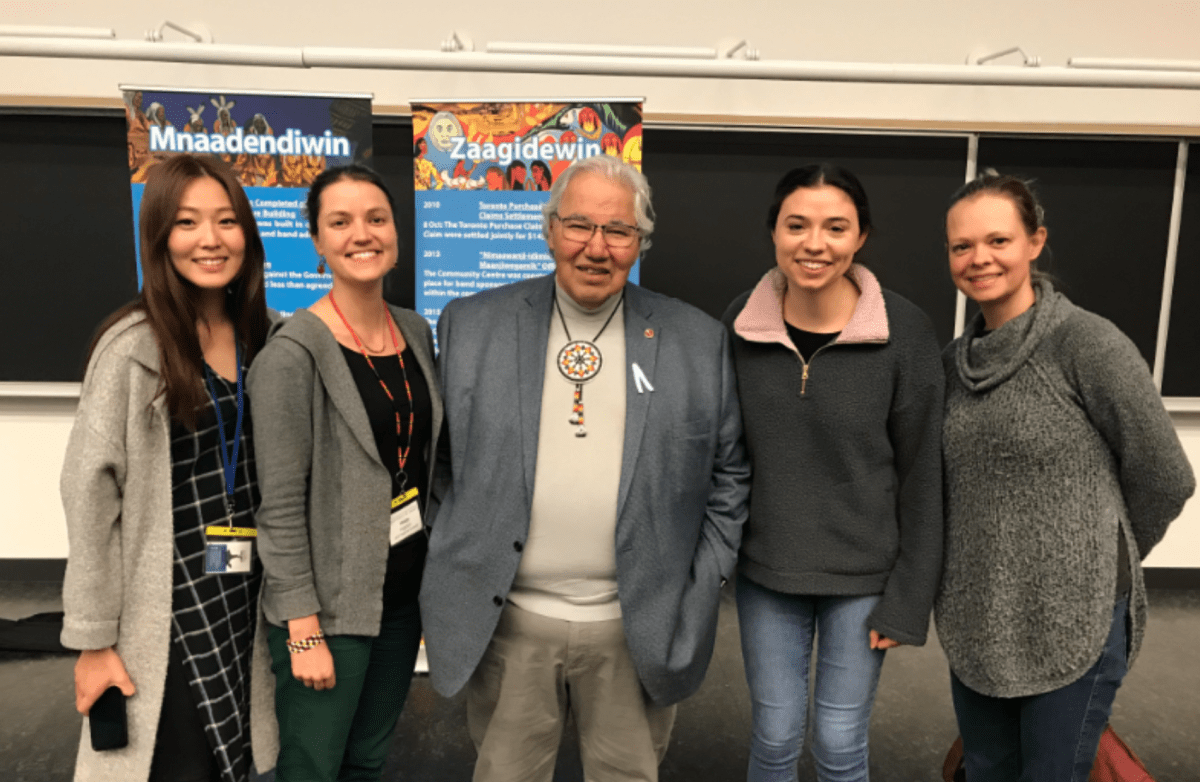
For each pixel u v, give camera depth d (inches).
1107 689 52.1
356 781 61.1
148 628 50.5
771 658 59.8
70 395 130.8
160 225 49.4
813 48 126.9
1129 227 132.3
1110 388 49.3
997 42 127.0
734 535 58.6
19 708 96.1
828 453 56.5
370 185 53.3
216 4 122.6
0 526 135.1
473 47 113.0
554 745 59.9
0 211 126.5
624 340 56.6
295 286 107.0
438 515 57.4
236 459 53.2
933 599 56.0
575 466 54.5
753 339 57.0
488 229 105.9
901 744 92.2
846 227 52.4
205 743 52.9
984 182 54.5
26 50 96.5
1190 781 85.0
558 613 55.8
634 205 52.7
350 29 124.0
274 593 51.4
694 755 89.1
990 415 53.2
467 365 55.9
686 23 125.7
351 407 52.1
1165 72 103.0
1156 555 140.9
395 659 59.4
